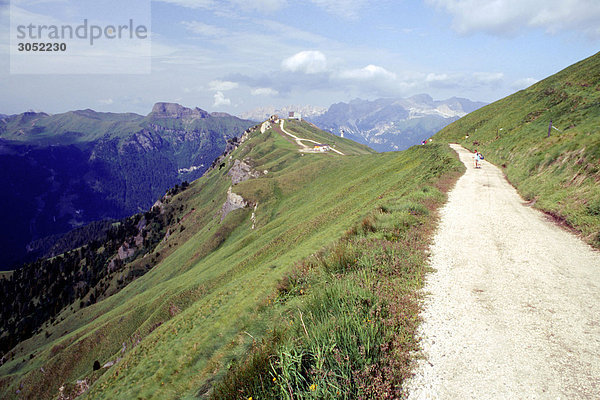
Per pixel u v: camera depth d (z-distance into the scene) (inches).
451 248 476.1
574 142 884.0
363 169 3543.3
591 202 547.2
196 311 806.5
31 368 3225.9
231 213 4596.5
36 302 7278.5
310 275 479.5
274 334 321.1
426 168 1713.8
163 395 423.5
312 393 199.5
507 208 728.3
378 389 201.5
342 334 240.1
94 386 811.4
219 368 392.8
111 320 3004.4
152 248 7647.6
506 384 198.4
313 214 2383.1
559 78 2997.0
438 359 229.1
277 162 6540.4
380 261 424.2
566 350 225.0
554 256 414.3
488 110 3651.6
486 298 314.2
